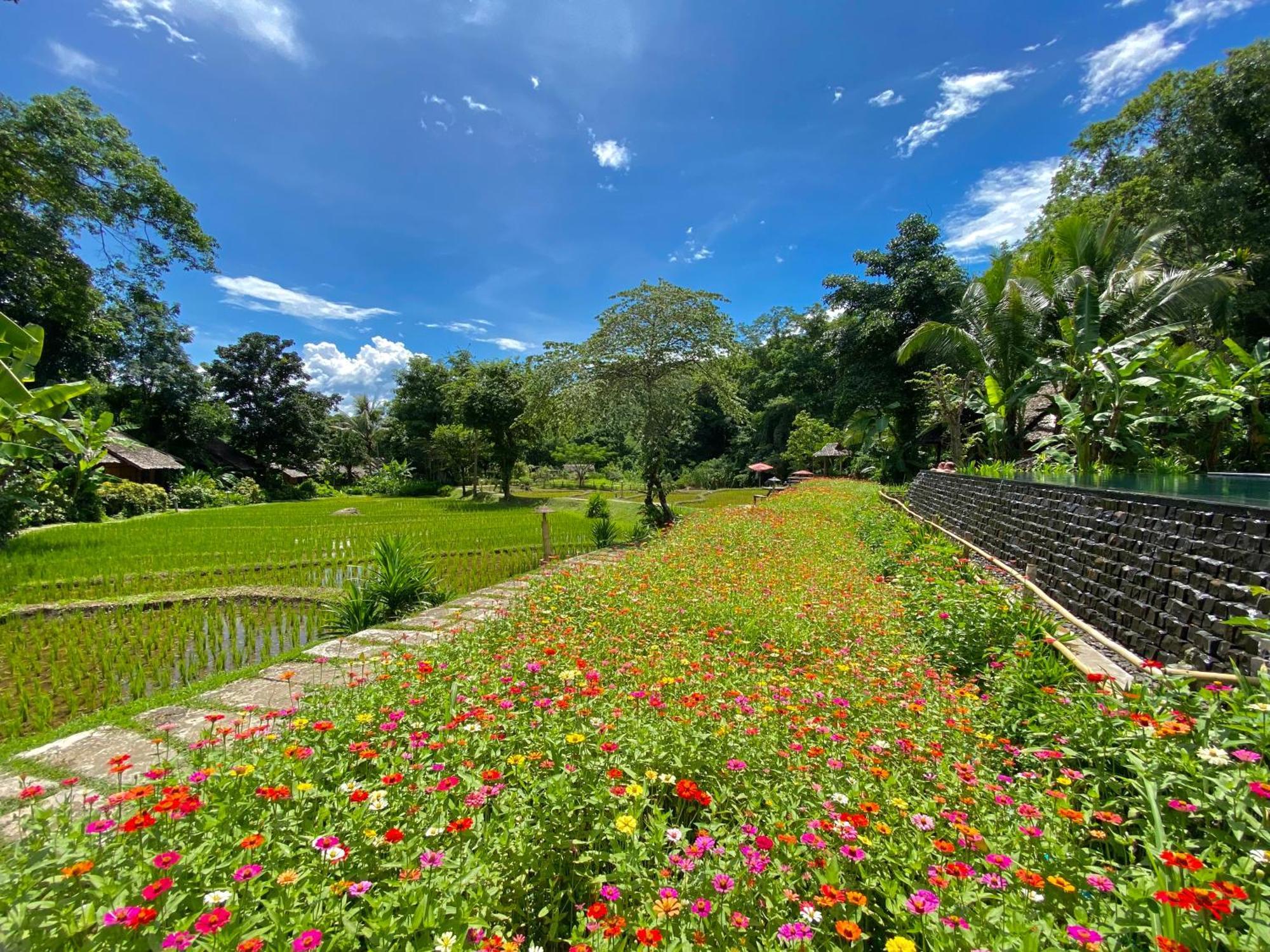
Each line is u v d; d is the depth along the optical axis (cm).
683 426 1617
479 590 781
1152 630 383
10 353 988
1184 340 1242
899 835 193
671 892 155
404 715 283
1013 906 150
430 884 152
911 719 311
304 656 501
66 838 176
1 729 423
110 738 355
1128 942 140
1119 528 450
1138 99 1827
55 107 1349
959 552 685
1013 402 1192
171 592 802
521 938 151
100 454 1738
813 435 3275
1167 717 233
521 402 2602
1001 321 1206
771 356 4384
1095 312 1021
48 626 659
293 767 227
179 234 1673
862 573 742
